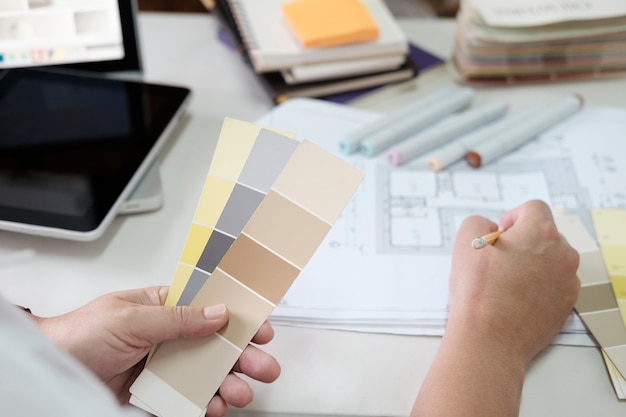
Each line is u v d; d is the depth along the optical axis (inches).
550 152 30.1
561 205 27.3
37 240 25.8
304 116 31.6
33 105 30.0
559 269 23.2
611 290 23.6
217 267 20.5
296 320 22.7
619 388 20.9
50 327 19.9
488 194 27.9
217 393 19.9
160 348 19.9
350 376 21.2
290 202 20.7
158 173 28.3
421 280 24.1
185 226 26.7
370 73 34.1
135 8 30.3
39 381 12.2
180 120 32.2
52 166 27.2
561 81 35.4
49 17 29.7
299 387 20.9
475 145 29.8
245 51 34.3
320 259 24.7
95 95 30.9
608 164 29.4
